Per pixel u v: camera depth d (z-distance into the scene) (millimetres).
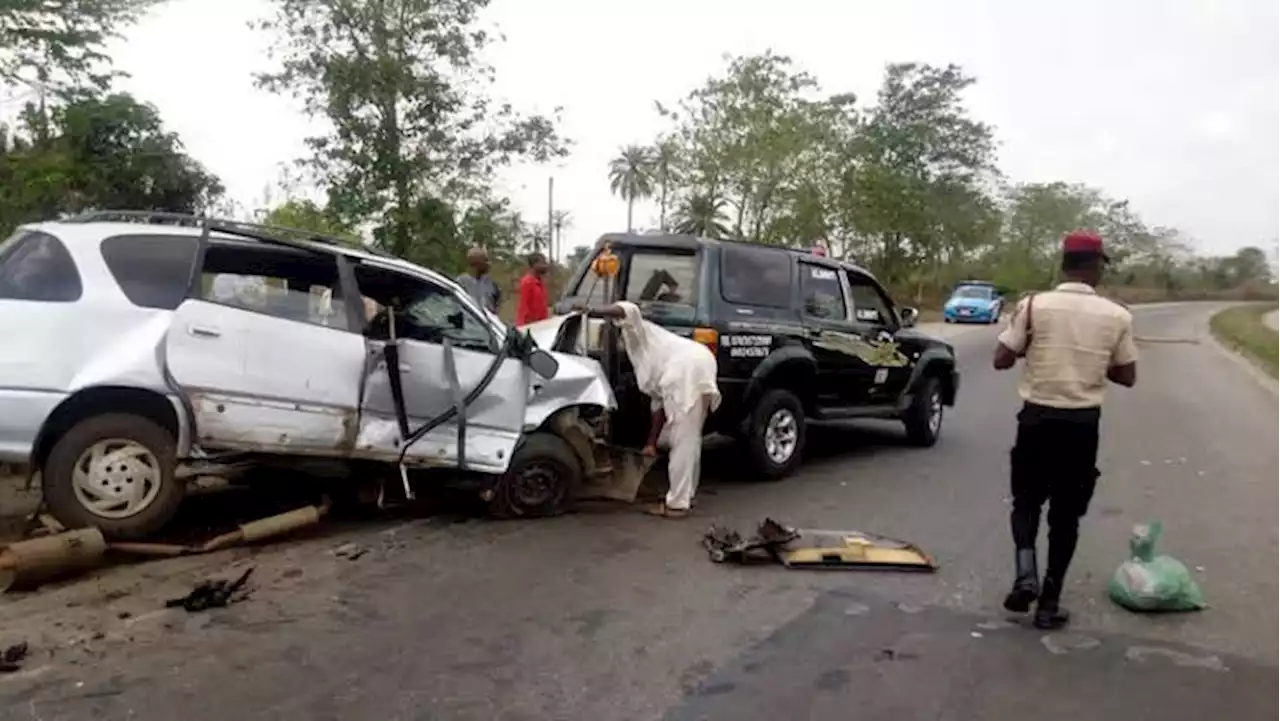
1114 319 4910
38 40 16891
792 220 36312
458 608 5145
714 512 7379
